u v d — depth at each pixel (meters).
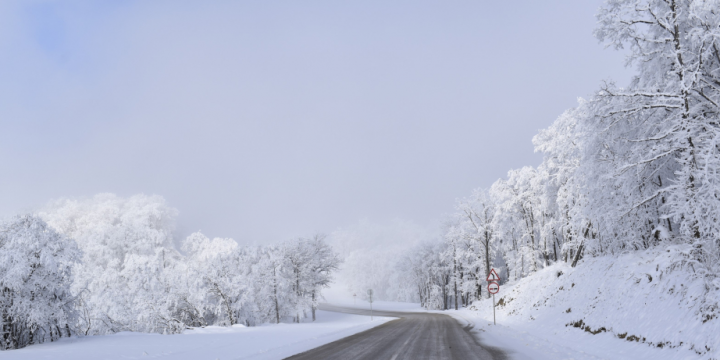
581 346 11.55
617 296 13.28
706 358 7.38
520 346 12.45
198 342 17.30
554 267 26.80
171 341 18.09
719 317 7.97
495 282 23.31
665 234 15.15
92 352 14.07
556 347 11.73
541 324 18.91
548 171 31.97
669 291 10.62
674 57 12.84
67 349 15.14
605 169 15.26
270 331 24.59
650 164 14.27
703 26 12.25
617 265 15.77
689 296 9.59
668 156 13.87
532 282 28.38
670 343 8.83
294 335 19.83
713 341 7.58
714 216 10.47
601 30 14.35
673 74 12.41
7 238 21.31
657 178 15.56
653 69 14.88
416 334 18.00
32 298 21.67
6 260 20.48
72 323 23.16
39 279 21.59
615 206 15.78
